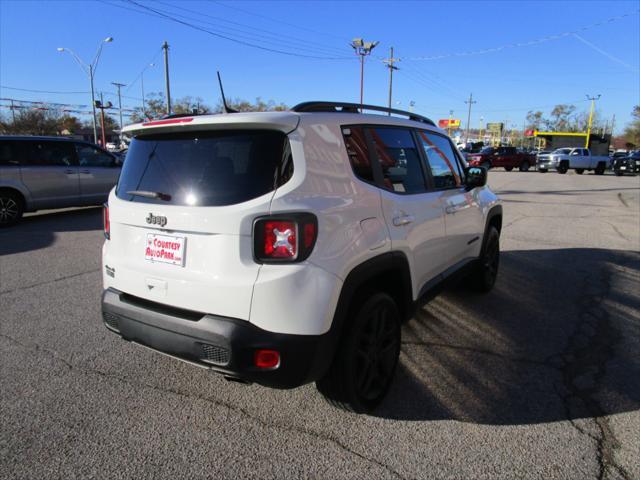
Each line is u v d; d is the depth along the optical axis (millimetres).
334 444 2646
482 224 4875
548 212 12375
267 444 2646
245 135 2521
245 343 2320
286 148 2441
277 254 2322
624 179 28578
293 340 2328
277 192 2354
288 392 3193
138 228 2760
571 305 4961
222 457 2533
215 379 3355
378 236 2828
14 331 4176
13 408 2971
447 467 2459
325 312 2412
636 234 9227
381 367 3020
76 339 4012
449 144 4426
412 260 3273
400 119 3584
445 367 3559
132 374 3422
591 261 6906
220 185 2465
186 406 3021
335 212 2525
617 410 2996
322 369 2477
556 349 3893
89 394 3150
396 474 2408
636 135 76188
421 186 3613
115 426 2801
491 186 21234
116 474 2398
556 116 99688
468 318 4559
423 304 3584
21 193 9906
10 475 2383
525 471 2426
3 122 61031
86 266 6426
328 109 3031
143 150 2885
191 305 2506
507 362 3652
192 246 2500
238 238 2346
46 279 5805
